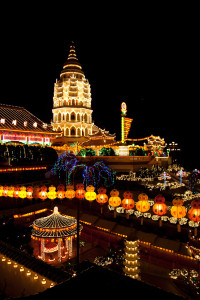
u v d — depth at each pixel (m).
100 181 40.12
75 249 23.97
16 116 63.34
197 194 36.06
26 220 29.42
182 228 22.64
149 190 36.75
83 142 75.44
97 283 6.65
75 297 6.02
